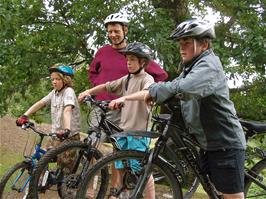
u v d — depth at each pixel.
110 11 4.86
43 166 2.92
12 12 4.83
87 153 2.92
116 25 3.28
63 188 3.05
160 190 2.63
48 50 5.27
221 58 4.64
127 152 2.37
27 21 5.13
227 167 2.22
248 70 5.19
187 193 3.00
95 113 3.09
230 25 5.03
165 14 4.75
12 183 3.19
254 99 5.65
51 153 2.93
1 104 5.43
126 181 2.68
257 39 4.60
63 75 3.31
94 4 4.92
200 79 2.01
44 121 5.70
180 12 4.99
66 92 3.29
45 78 5.32
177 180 2.41
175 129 2.34
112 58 3.31
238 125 2.25
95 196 2.78
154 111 2.93
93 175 2.37
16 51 5.05
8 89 5.40
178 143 2.36
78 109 3.36
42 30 5.23
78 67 5.66
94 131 2.95
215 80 2.06
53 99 3.36
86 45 5.09
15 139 6.54
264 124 2.83
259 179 2.91
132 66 2.90
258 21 4.88
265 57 4.72
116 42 3.30
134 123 2.87
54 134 3.16
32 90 5.59
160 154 2.41
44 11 5.18
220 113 2.17
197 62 2.11
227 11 4.96
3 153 6.07
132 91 2.91
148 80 2.88
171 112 2.33
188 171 2.63
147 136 2.33
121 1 4.85
